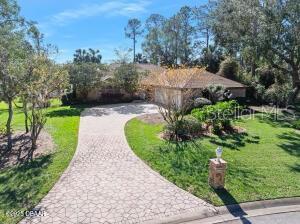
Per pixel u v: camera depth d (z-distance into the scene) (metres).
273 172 10.11
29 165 10.90
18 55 17.52
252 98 30.66
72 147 13.16
